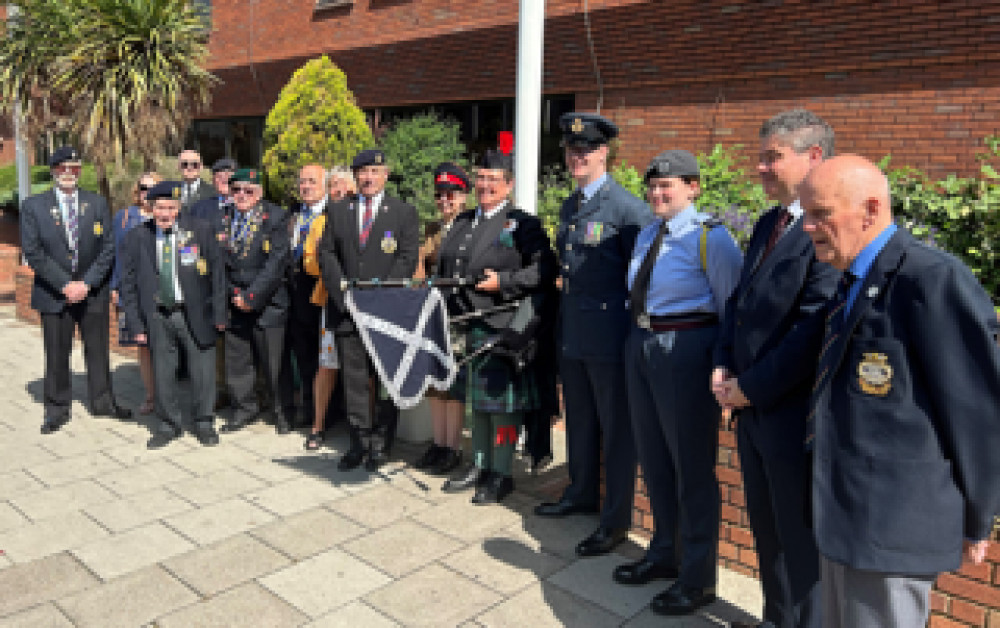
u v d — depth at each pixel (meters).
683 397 3.25
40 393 6.86
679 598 3.33
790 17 6.72
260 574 3.65
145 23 9.12
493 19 8.80
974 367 1.95
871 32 6.32
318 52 10.88
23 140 11.45
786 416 2.60
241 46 11.98
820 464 2.19
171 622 3.24
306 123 7.93
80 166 5.86
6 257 13.02
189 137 13.86
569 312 3.94
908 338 2.03
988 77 5.83
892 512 2.03
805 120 2.61
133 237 5.42
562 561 3.81
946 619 2.91
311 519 4.27
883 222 2.14
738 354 2.77
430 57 9.61
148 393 6.25
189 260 5.33
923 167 6.20
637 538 4.05
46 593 3.47
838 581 2.23
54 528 4.13
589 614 3.34
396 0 9.85
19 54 10.03
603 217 3.80
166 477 4.88
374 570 3.70
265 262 5.56
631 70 7.93
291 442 5.60
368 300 4.29
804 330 2.49
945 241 4.27
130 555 3.84
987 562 2.79
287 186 8.02
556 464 5.18
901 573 2.03
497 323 4.35
